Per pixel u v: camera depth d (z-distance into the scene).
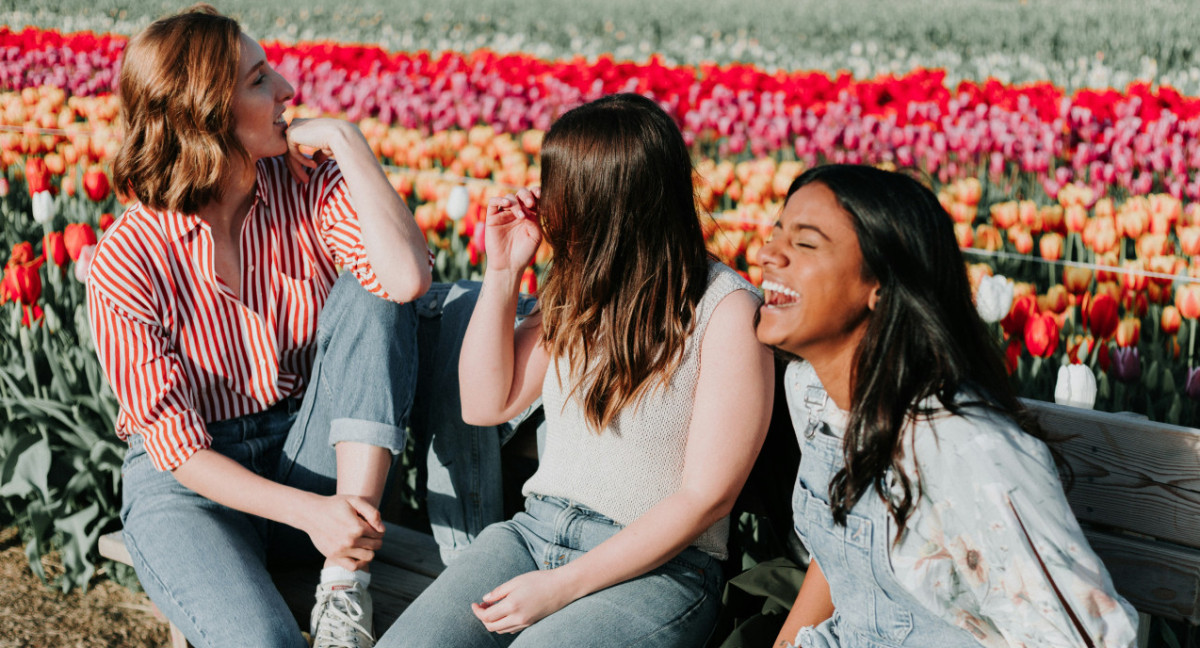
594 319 2.01
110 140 6.21
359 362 2.29
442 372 2.56
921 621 1.58
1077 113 6.16
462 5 19.53
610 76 7.07
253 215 2.40
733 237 4.36
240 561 2.21
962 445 1.43
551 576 1.93
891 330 1.48
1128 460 1.88
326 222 2.43
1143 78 10.57
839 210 1.51
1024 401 2.02
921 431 1.46
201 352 2.39
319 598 2.21
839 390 1.65
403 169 5.84
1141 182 5.45
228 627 2.09
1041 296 4.06
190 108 2.17
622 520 2.05
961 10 17.34
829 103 6.63
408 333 2.39
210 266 2.33
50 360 3.54
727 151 6.72
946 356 1.45
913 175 1.57
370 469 2.28
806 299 1.55
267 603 2.14
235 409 2.47
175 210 2.26
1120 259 4.55
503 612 1.91
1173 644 2.37
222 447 2.44
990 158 6.14
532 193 2.18
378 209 2.31
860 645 1.68
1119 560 1.91
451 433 2.56
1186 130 6.03
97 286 2.26
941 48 13.95
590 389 2.01
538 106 6.88
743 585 2.08
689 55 14.89
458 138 5.74
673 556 1.98
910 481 1.49
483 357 2.21
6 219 5.26
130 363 2.27
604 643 1.87
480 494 2.55
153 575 2.21
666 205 1.95
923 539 1.51
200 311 2.37
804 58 14.12
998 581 1.43
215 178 2.22
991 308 2.91
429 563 2.58
